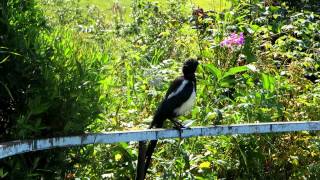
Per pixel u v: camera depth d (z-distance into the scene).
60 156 4.11
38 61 3.96
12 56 3.90
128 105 6.14
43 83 3.96
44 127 3.85
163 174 5.42
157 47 7.81
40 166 4.09
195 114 5.95
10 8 4.01
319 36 7.94
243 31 7.28
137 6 9.36
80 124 4.04
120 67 6.75
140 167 4.59
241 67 6.10
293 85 6.47
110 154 5.25
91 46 4.73
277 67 7.36
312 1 10.29
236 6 8.05
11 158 3.91
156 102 6.16
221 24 7.58
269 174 6.10
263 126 4.98
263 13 7.93
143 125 5.75
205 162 5.63
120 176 5.22
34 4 4.22
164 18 8.88
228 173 5.99
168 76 6.41
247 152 5.96
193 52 7.64
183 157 5.44
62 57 4.09
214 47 6.99
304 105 6.40
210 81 6.27
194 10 8.20
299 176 6.13
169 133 4.54
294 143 6.17
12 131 4.02
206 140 5.94
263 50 7.81
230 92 6.58
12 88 3.98
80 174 4.53
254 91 6.17
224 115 6.00
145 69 6.38
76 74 4.06
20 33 3.96
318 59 7.15
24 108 4.00
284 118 6.31
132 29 9.07
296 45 7.65
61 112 4.00
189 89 5.27
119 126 5.61
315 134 6.25
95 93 4.14
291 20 8.00
